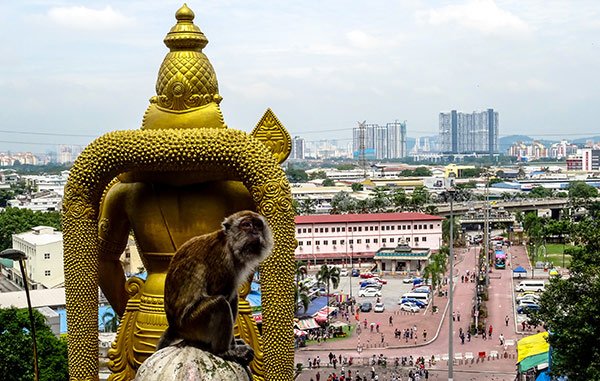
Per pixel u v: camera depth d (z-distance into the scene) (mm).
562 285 45188
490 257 165500
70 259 14742
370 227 165125
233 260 10109
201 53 15461
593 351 41750
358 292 133250
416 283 140750
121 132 14562
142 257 15430
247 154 14344
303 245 162375
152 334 14609
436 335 101375
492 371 81562
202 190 14992
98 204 15039
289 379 14461
